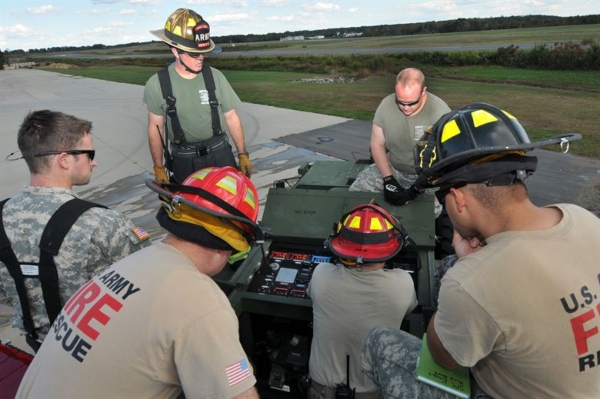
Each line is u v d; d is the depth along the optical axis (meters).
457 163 1.17
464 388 1.35
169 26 2.99
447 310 1.15
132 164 8.80
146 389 1.18
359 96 16.31
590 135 9.03
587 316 1.05
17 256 1.86
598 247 1.11
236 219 1.30
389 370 1.62
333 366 2.09
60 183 1.96
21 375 2.05
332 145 9.31
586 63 21.06
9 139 12.10
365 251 2.05
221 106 3.38
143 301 1.18
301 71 29.84
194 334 1.15
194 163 3.37
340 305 2.05
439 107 3.32
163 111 3.29
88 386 1.15
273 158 8.62
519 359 1.11
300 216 2.89
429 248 2.66
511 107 12.59
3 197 7.46
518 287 1.05
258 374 2.65
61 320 1.29
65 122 1.93
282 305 2.39
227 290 2.58
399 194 2.82
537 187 6.27
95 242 1.92
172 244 1.34
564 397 1.12
